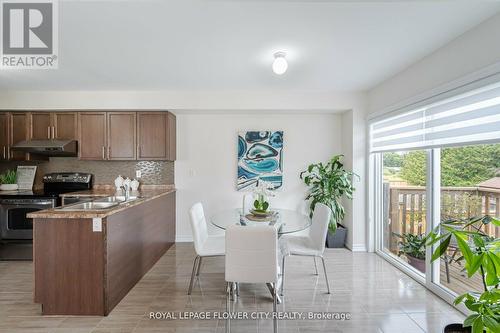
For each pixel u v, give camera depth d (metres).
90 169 4.11
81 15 1.83
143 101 3.71
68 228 2.15
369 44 2.29
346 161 4.01
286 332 1.97
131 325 2.04
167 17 1.86
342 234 3.93
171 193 4.01
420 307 2.31
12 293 2.56
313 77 3.13
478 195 2.26
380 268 3.16
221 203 4.22
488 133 1.89
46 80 3.20
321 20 1.91
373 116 3.51
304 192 4.24
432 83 2.45
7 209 3.38
